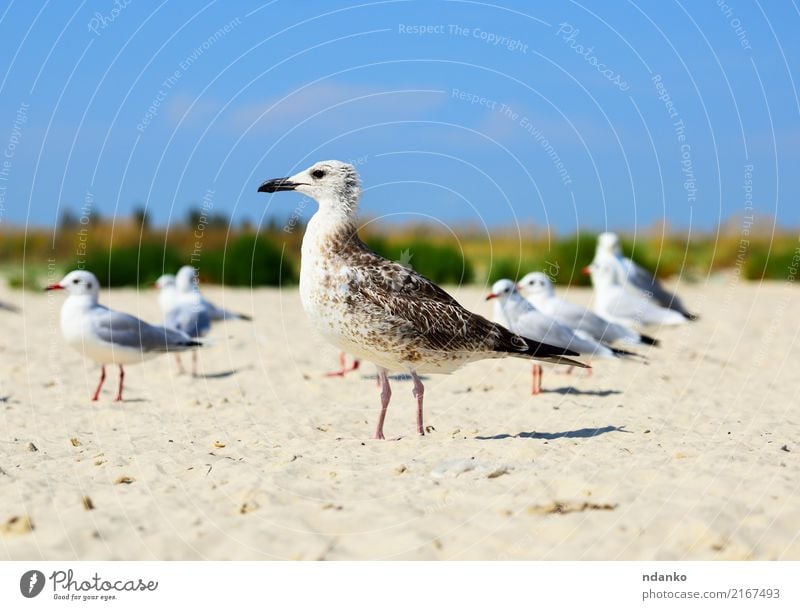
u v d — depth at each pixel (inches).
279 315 903.7
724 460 311.6
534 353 400.2
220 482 297.6
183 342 547.8
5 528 262.1
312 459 327.9
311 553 247.3
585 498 272.8
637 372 566.6
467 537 252.5
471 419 428.1
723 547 245.9
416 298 375.6
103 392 521.7
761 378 549.0
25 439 383.6
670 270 1278.3
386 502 274.5
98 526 263.1
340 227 377.4
